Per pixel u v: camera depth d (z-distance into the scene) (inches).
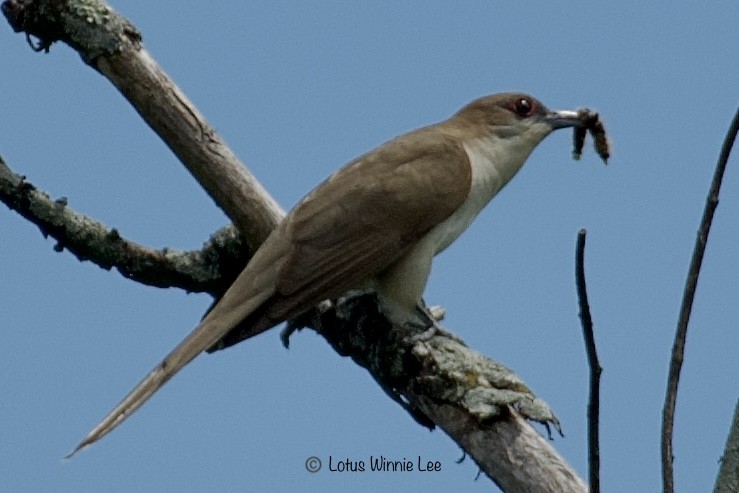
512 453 361.7
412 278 438.6
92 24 436.8
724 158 279.3
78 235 432.8
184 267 450.6
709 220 280.4
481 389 373.4
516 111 487.8
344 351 436.5
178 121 444.8
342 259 424.8
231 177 448.5
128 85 441.7
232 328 400.8
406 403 406.0
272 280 413.1
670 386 279.3
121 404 370.6
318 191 441.7
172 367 382.0
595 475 282.7
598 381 279.6
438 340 402.9
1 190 425.7
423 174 447.2
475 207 476.4
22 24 439.5
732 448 266.4
